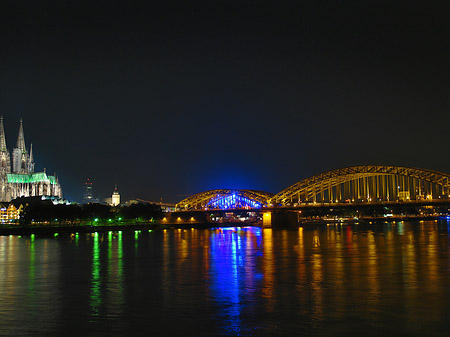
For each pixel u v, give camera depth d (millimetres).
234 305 66625
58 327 57531
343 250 139500
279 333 54594
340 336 53344
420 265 101875
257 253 135000
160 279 88250
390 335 53531
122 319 60500
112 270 101438
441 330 54906
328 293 73375
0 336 54438
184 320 59812
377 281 82688
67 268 105750
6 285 83812
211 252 140250
